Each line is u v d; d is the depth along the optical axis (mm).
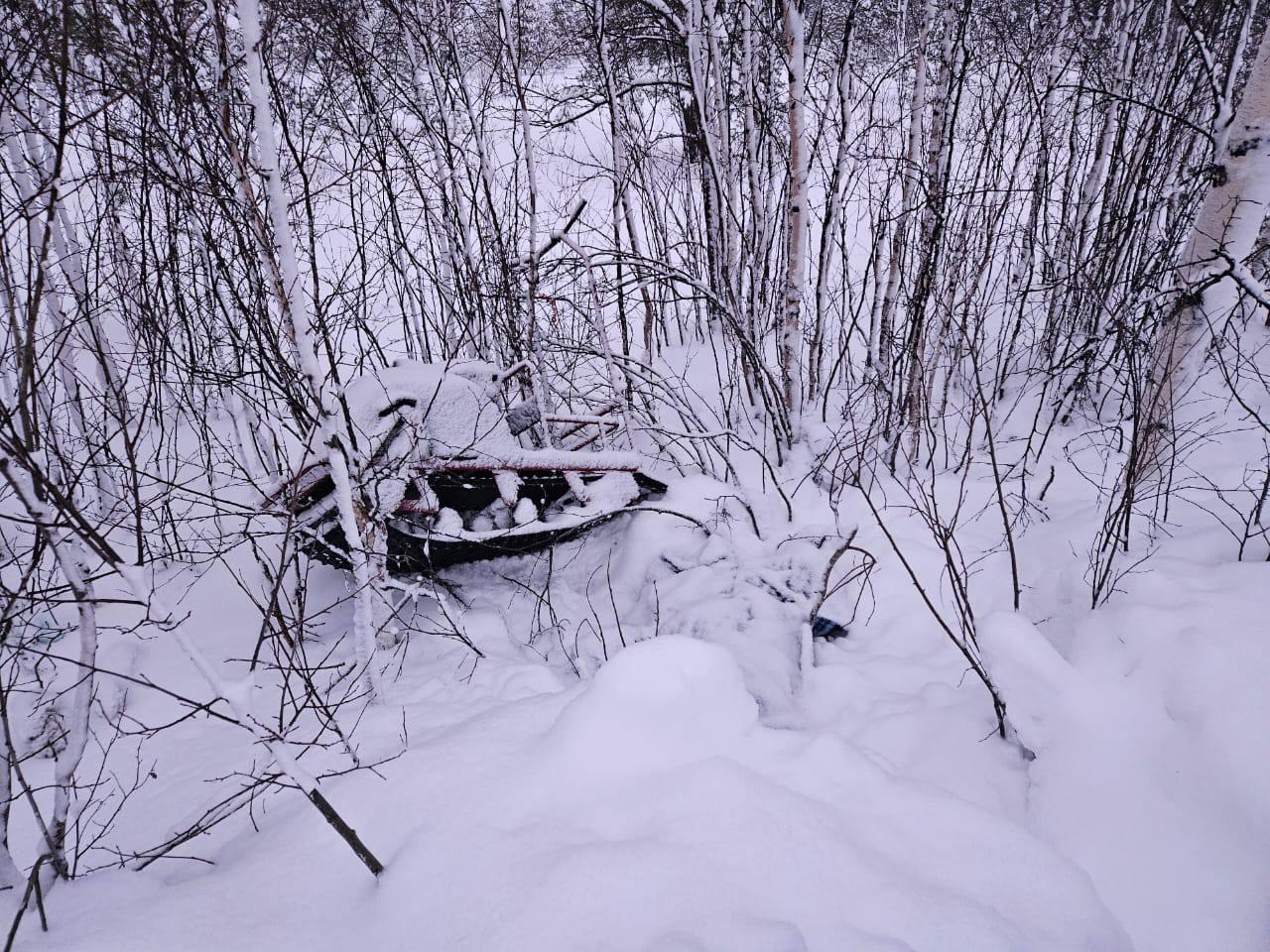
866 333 7742
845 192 5996
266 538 5117
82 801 2779
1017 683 2883
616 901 1780
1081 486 4645
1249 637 2637
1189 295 3744
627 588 4379
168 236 4801
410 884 1891
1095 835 2373
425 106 6426
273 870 2072
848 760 2406
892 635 3715
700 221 8539
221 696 1975
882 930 1733
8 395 4312
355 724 2932
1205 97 6145
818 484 5082
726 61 6098
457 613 3979
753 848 1944
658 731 2439
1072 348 5906
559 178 9820
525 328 5832
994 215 5508
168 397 6828
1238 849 2203
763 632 3566
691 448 5633
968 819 2156
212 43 3320
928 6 5129
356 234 5574
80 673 2100
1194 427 4531
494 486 4418
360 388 4012
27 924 1914
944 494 4832
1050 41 6691
